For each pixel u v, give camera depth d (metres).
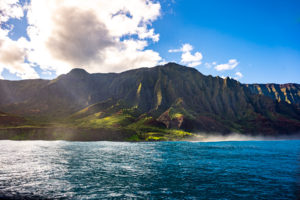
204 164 62.94
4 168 54.59
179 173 49.62
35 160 68.50
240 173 49.59
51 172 50.06
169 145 154.12
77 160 69.88
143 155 86.00
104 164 62.47
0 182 40.38
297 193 34.06
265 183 40.41
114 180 42.56
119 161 68.50
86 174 48.22
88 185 38.53
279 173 49.56
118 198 31.36
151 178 44.50
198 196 32.59
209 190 35.81
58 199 30.92
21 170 52.19
